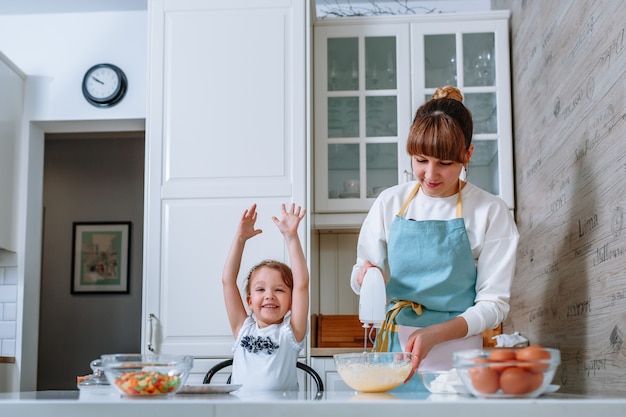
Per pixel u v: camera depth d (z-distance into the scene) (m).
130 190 6.25
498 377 1.36
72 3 3.92
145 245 3.25
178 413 1.29
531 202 3.15
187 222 3.25
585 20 2.44
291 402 1.28
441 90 2.26
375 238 2.29
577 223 2.52
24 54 4.00
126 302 6.15
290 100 3.30
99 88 3.92
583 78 2.46
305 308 2.31
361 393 1.67
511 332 3.49
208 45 3.35
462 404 1.26
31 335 3.98
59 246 6.23
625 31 2.08
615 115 2.17
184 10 3.38
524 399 1.34
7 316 3.89
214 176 3.27
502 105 3.50
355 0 3.99
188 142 3.30
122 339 6.10
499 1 3.84
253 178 3.26
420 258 2.18
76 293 6.18
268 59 3.33
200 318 3.18
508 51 3.54
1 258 3.91
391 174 3.51
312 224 3.39
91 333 6.13
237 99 3.31
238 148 3.28
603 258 2.27
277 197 3.24
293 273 2.30
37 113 3.95
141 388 1.46
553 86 2.81
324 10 4.05
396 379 1.65
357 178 3.51
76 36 3.99
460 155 2.02
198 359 3.16
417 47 3.56
